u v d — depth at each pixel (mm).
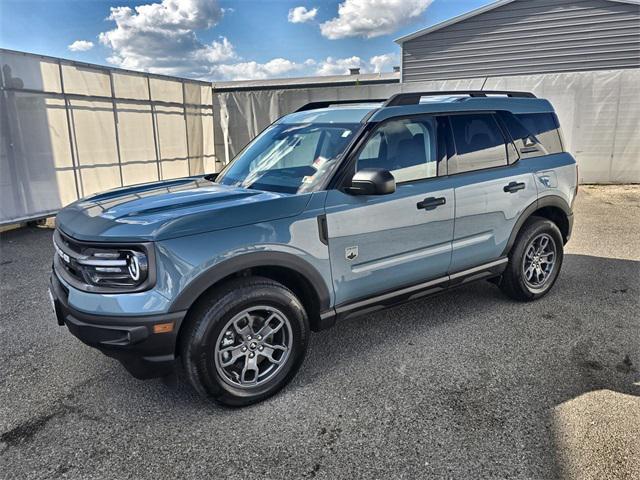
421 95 3633
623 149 10898
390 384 3061
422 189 3438
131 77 9898
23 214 7836
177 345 2668
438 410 2770
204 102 12328
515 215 4051
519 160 4129
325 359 3398
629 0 12031
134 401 2926
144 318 2486
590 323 3906
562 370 3186
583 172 11258
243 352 2801
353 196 3111
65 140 8562
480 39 13602
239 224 2707
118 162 9789
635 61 12375
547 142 4414
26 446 2535
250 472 2320
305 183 3170
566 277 5039
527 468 2299
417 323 3963
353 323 3986
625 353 3402
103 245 2541
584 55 12797
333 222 3016
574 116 11008
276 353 2967
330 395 2951
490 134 3971
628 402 2811
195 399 2938
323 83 19047
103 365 3379
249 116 12664
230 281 2770
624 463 2320
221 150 13102
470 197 3703
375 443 2502
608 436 2516
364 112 3516
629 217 7949
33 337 3848
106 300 2518
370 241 3195
